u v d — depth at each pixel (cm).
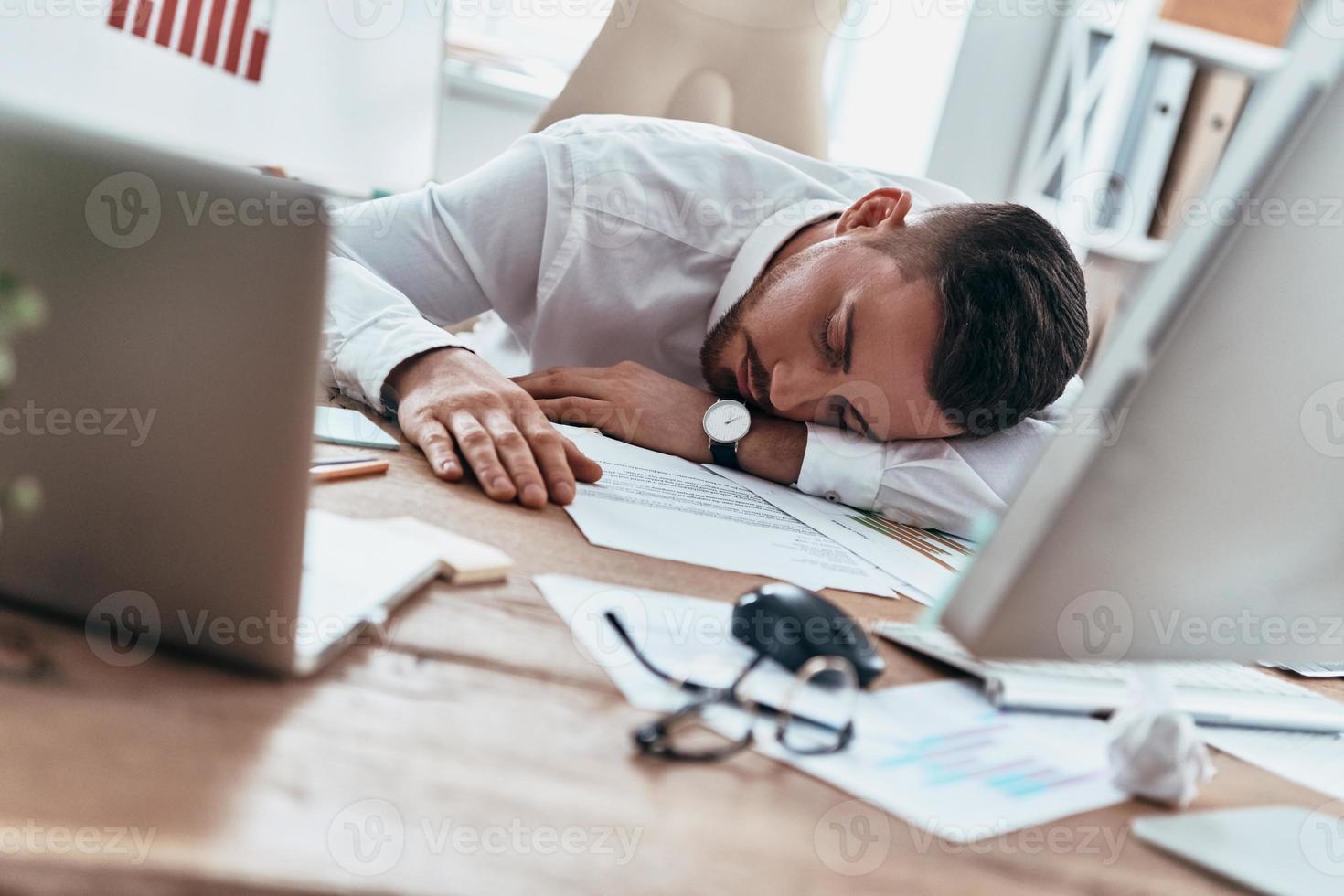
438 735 35
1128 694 44
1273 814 42
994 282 99
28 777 27
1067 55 237
